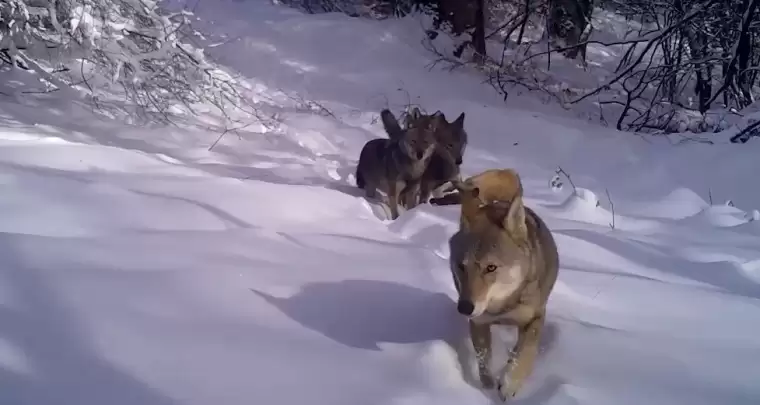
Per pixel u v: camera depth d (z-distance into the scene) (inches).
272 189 235.3
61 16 329.4
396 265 177.3
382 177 301.3
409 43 665.6
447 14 708.7
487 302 127.6
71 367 105.7
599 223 276.2
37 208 175.5
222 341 122.0
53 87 331.0
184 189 215.3
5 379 99.6
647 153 436.1
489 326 139.6
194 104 374.0
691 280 204.4
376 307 149.4
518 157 431.5
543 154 443.8
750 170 388.2
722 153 411.8
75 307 124.2
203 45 477.7
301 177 304.8
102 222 175.9
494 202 150.0
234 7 750.5
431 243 215.3
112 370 107.0
